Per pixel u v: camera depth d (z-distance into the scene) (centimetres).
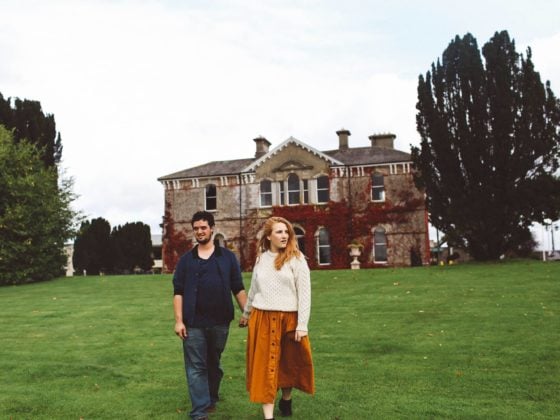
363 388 714
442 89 2605
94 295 1928
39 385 782
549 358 832
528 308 1250
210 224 621
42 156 3541
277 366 565
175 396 706
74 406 670
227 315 616
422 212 3662
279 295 576
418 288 1681
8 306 1705
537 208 2389
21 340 1158
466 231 2562
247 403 666
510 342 945
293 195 3938
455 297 1470
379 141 4172
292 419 594
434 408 620
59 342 1123
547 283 1602
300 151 3931
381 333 1083
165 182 4203
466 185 2559
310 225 3828
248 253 3959
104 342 1107
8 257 2558
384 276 2064
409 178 3706
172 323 1310
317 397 675
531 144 2395
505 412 601
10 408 667
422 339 1009
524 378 736
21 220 2638
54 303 1741
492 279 1778
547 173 2411
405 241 3672
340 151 4128
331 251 3775
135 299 1773
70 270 5956
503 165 2442
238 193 4038
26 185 2700
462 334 1031
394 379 757
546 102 2439
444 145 2550
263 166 4003
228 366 880
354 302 1501
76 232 2956
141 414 634
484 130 2464
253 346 573
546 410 609
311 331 1139
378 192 3784
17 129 3550
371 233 3741
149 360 930
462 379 743
